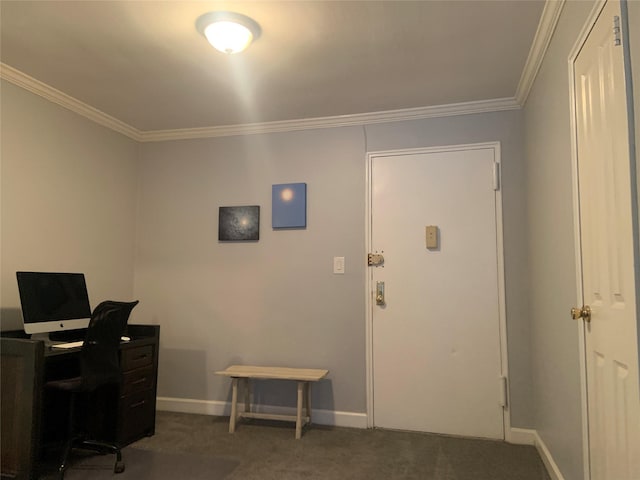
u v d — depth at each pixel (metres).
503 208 2.99
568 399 1.96
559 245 2.05
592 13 1.50
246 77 2.72
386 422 3.08
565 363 2.00
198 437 2.94
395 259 3.15
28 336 2.66
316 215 3.35
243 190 3.54
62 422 2.81
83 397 2.78
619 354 1.33
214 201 3.59
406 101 3.07
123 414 2.74
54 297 2.71
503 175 3.01
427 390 3.02
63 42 2.33
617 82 1.28
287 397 3.29
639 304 1.18
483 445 2.78
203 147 3.65
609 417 1.44
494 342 2.93
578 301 1.74
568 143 1.86
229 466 2.49
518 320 2.90
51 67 2.61
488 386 2.91
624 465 1.30
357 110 3.23
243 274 3.47
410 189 3.18
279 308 3.37
